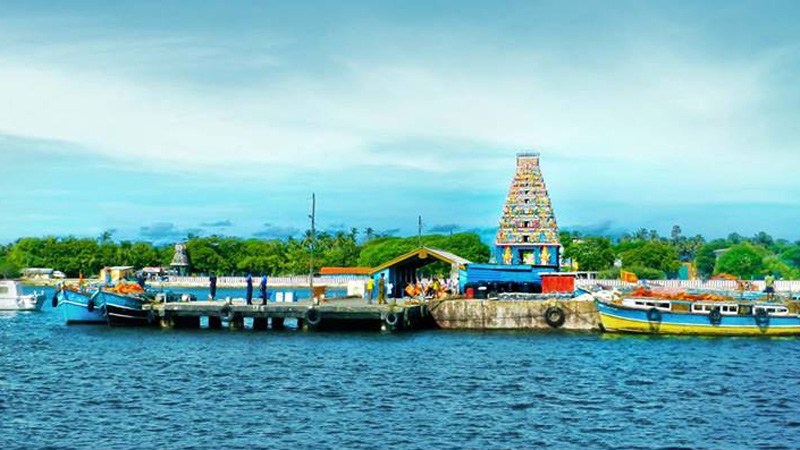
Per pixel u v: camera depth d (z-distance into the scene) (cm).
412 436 4262
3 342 7888
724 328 8312
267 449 4016
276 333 8456
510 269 9744
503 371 6191
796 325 8300
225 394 5291
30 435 4244
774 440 4231
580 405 5016
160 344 7644
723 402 5128
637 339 8125
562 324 8831
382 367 6338
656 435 4319
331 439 4197
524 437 4262
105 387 5534
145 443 4106
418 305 8750
